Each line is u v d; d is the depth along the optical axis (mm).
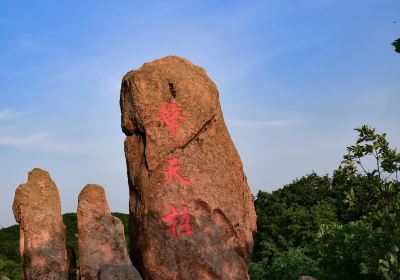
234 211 13047
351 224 14805
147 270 12578
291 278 18203
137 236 12969
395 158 14922
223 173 13156
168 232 12562
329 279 15547
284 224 26312
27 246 12273
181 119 13203
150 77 13391
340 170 15453
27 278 12078
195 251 12461
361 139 15234
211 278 12438
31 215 12594
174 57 14102
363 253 14305
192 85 13484
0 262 22109
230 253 12789
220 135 13477
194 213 12711
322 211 25750
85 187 13375
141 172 13062
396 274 13562
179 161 12945
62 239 12672
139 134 13555
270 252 24625
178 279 12375
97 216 12977
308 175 30391
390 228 13867
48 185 13180
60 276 12242
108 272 11961
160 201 12703
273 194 29172
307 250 21266
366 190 15430
